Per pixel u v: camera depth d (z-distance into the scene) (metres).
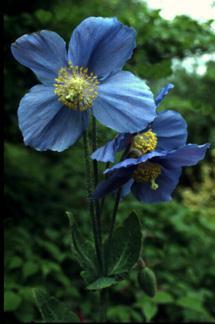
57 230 1.00
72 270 0.91
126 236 0.39
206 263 1.02
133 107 0.35
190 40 0.81
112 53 0.37
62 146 0.36
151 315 0.75
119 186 0.37
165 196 0.40
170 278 0.89
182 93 0.99
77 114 0.37
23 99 0.36
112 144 0.35
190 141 1.85
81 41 0.36
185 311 0.87
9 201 0.98
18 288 0.73
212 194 1.54
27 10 0.94
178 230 1.04
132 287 0.86
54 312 0.40
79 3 1.00
